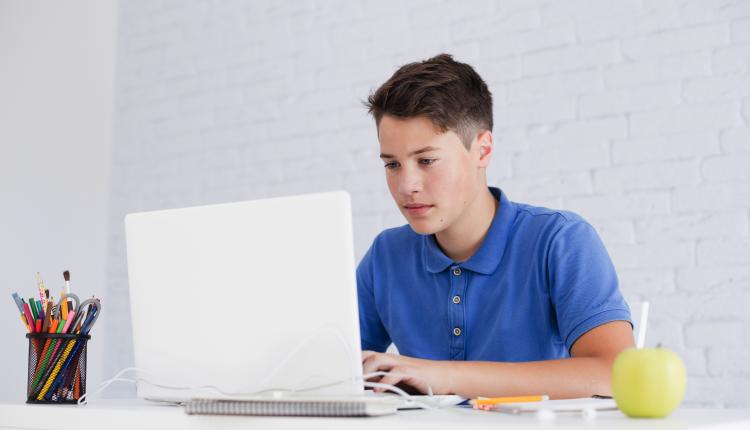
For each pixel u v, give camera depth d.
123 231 2.93
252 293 0.96
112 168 2.99
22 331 2.68
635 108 2.14
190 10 2.91
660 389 0.77
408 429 0.72
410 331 1.44
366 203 2.49
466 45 2.39
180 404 1.06
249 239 0.96
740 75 2.02
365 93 2.54
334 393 0.91
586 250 1.30
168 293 1.03
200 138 2.83
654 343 2.04
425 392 1.02
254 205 0.96
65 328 1.10
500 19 2.35
